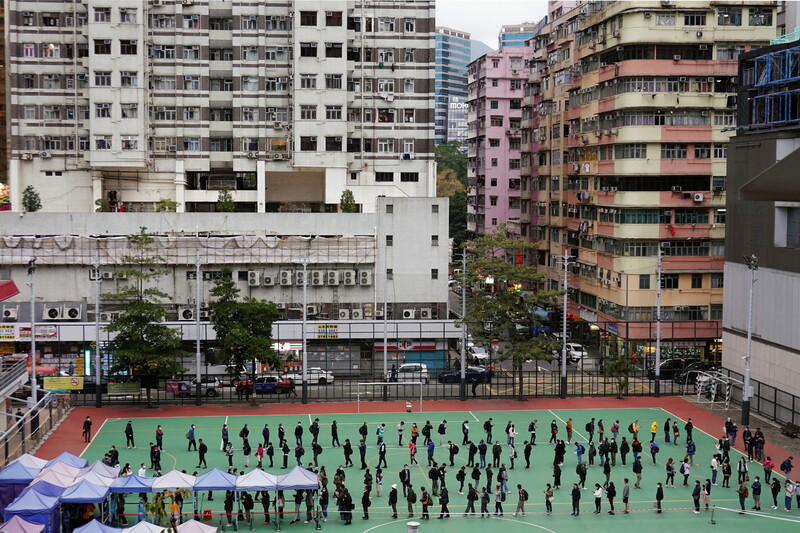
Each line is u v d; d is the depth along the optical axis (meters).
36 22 98.62
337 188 101.00
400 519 49.25
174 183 100.88
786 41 76.12
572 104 107.62
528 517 49.53
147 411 73.12
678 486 55.62
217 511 50.19
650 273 91.06
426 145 104.69
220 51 101.75
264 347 74.12
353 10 102.88
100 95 97.00
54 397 71.19
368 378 86.69
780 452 62.59
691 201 91.31
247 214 91.19
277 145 101.69
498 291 78.00
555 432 62.56
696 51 92.31
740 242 76.50
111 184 100.25
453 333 87.88
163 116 100.62
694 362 88.69
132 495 53.41
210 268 89.00
